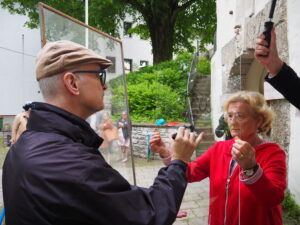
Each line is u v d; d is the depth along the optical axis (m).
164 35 15.84
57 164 0.73
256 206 1.31
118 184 0.77
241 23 5.03
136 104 9.85
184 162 0.93
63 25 1.89
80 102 0.90
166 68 11.67
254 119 1.42
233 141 1.52
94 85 0.92
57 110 0.85
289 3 3.40
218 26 7.59
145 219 0.75
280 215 1.40
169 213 0.80
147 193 0.81
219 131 1.90
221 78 6.87
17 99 16.73
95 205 0.71
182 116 9.26
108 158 2.45
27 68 17.22
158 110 9.38
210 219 1.51
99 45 2.24
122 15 15.40
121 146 2.54
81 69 0.89
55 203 0.69
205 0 16.27
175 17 16.09
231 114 1.44
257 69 5.14
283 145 3.70
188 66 11.12
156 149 1.36
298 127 3.30
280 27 3.61
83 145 0.81
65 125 0.83
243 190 1.34
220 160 1.51
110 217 0.72
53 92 0.89
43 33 1.69
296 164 3.34
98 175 0.74
